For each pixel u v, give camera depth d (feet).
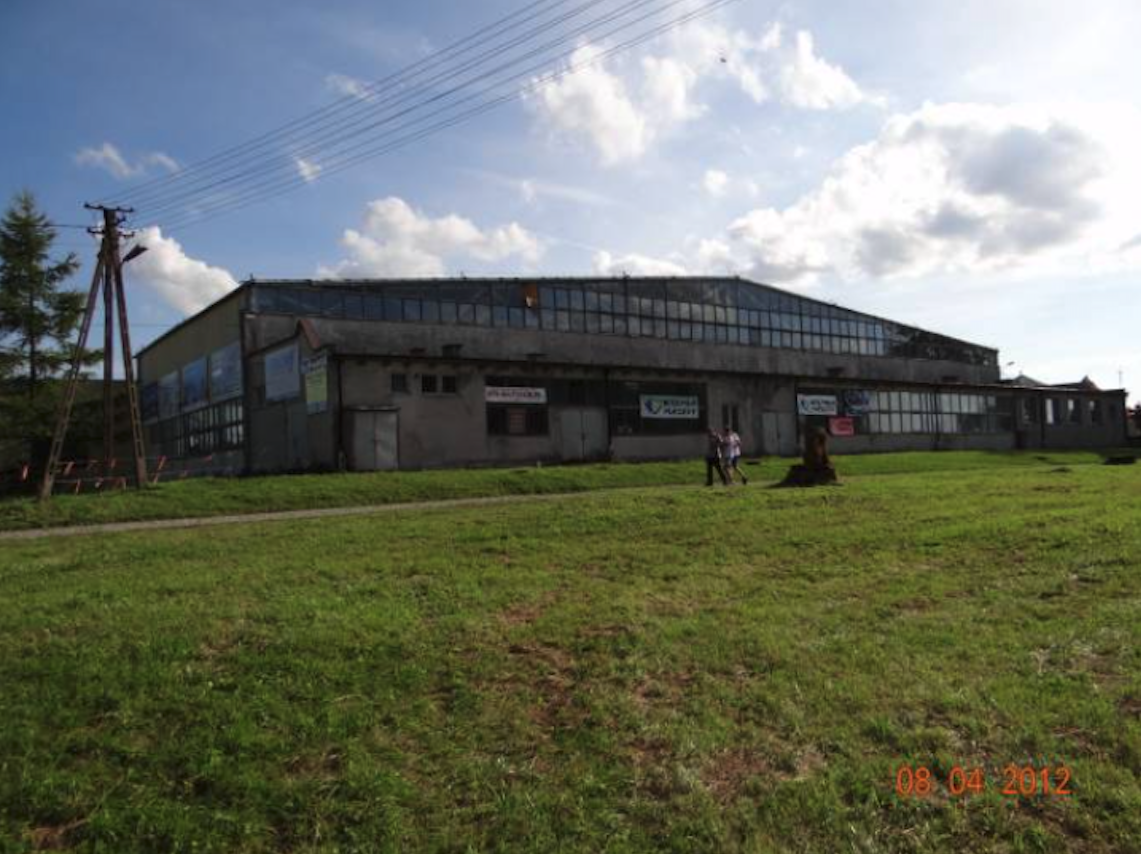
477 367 108.88
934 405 169.78
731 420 136.56
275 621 25.50
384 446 100.27
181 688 20.02
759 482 84.74
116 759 17.06
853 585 30.25
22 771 16.38
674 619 26.12
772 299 168.45
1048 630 23.66
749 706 19.43
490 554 37.78
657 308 151.94
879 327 185.26
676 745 17.70
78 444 153.69
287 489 77.66
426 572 33.42
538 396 114.62
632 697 20.18
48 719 18.54
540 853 14.35
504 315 133.90
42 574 36.40
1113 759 16.40
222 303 127.34
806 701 19.47
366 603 27.99
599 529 44.09
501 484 85.87
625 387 124.06
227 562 37.47
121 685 20.11
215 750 17.21
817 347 174.29
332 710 19.04
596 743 17.87
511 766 17.10
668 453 127.75
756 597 28.81
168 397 153.89
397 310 125.49
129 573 35.22
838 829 14.71
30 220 145.28
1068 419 195.52
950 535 38.29
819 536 39.83
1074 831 14.47
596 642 23.76
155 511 69.46
